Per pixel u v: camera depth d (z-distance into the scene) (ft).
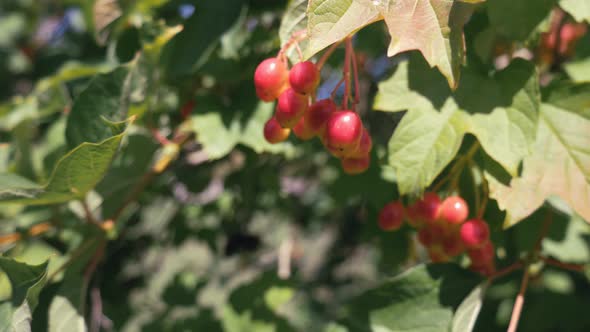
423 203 0.99
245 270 1.94
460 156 1.02
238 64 1.16
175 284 1.45
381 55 1.41
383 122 1.37
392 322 1.04
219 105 1.15
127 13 1.14
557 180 0.94
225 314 1.33
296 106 0.90
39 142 1.42
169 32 1.04
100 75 1.04
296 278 1.34
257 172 1.39
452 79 0.86
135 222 1.41
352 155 0.93
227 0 1.13
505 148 0.93
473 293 1.01
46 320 1.03
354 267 2.20
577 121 0.96
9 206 1.37
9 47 2.11
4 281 1.04
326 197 1.88
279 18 1.20
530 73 0.94
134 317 1.59
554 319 1.40
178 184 1.44
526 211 0.93
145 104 1.10
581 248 1.30
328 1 0.85
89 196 1.15
